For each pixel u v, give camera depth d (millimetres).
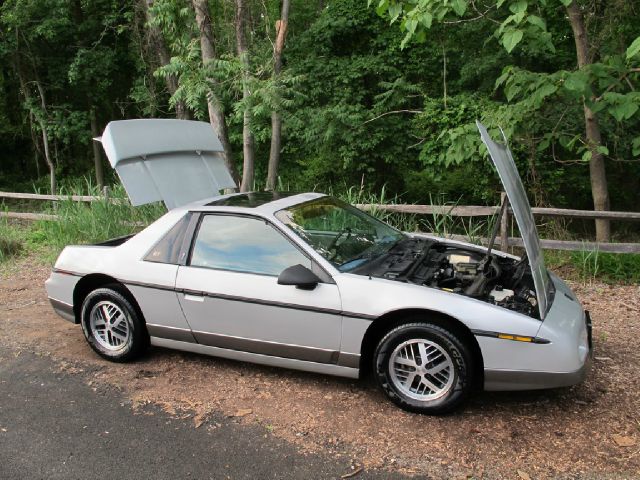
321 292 3586
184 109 12234
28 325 5465
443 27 11320
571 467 2900
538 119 7453
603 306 5410
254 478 2934
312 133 13273
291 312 3666
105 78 17375
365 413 3539
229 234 4043
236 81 7750
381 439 3242
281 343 3773
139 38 14492
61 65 17641
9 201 19109
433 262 4078
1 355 4727
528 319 3238
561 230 8258
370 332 3564
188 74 7781
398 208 7145
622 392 3664
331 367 3686
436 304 3326
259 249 3904
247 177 8500
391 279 3592
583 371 3279
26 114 20141
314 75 13852
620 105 5363
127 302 4312
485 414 3473
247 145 8367
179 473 3006
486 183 12391
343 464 3023
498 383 3311
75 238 8688
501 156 3770
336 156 13938
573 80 5453
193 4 7980
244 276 3852
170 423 3521
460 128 6371
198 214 4195
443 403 3381
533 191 11695
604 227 8148
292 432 3359
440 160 6824
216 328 3979
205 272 3986
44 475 3037
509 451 3066
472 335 3371
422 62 13469
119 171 4848
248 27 9336
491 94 11828
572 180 12719
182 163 5496
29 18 16328
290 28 15625
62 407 3783
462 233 7336
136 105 18844
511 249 6629
